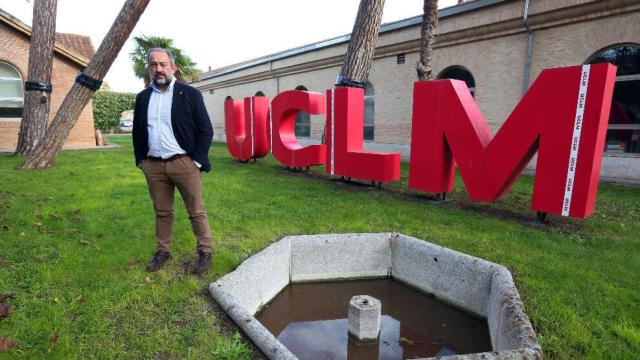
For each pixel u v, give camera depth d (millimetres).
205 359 1961
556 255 3355
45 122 9742
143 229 3918
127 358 1968
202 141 2797
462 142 4895
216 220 4316
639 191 6559
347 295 3453
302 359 2525
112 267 2984
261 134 9227
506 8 8664
